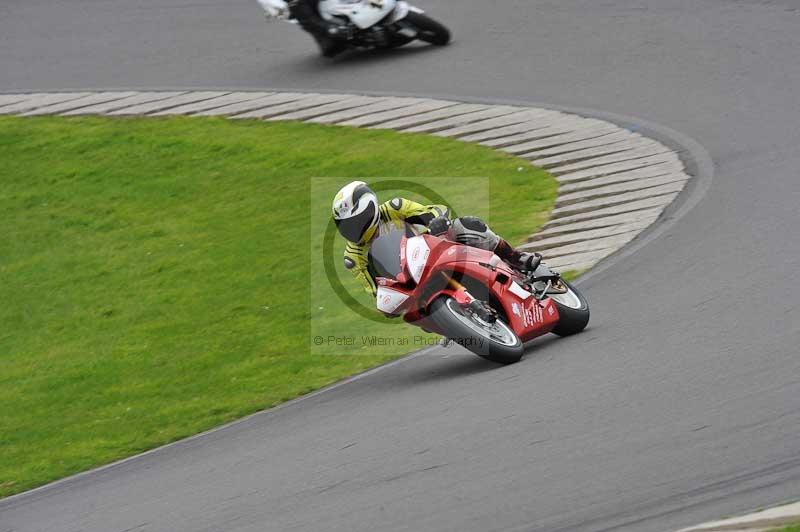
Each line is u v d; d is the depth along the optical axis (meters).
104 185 52.59
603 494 18.95
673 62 52.56
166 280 42.72
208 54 65.56
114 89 62.91
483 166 45.84
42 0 78.81
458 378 27.39
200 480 24.67
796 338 24.23
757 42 52.91
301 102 57.12
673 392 22.66
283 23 69.00
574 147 45.88
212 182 50.94
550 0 64.38
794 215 33.84
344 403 28.00
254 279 41.31
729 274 30.23
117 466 27.77
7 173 55.06
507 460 21.14
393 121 52.62
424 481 21.12
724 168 40.00
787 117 43.72
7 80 66.12
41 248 47.72
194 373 34.25
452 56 58.97
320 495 21.75
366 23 58.75
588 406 22.92
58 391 35.06
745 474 18.59
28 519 25.00
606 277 32.81
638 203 38.69
